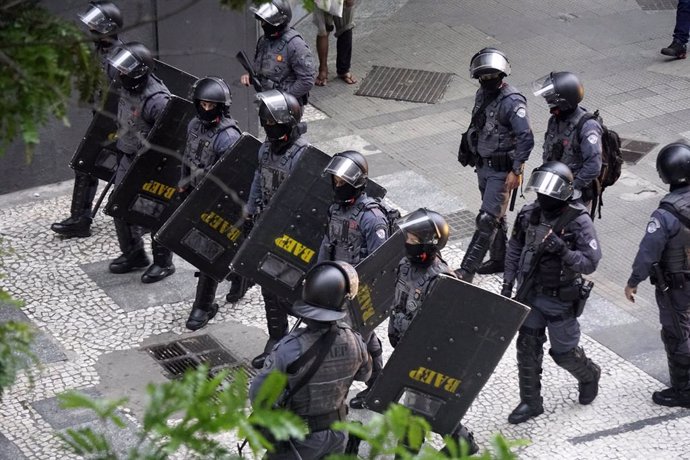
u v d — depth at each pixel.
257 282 8.58
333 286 6.02
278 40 11.48
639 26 16.66
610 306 9.99
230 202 9.03
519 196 12.23
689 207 8.02
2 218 11.72
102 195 11.04
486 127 10.19
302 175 8.39
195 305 9.73
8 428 8.01
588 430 8.17
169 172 9.89
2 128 2.96
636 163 12.81
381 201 8.21
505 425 8.23
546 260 7.81
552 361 9.10
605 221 11.59
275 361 5.98
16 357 3.08
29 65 2.98
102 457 2.42
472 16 17.11
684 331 8.23
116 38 10.23
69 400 2.38
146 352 9.30
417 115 14.30
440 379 6.89
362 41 16.45
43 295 10.17
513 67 15.38
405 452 2.19
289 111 8.45
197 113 9.28
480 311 6.71
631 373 8.95
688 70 15.26
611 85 14.83
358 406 8.41
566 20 16.91
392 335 7.42
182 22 12.77
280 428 2.23
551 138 9.92
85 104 3.22
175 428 2.28
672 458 7.84
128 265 10.61
